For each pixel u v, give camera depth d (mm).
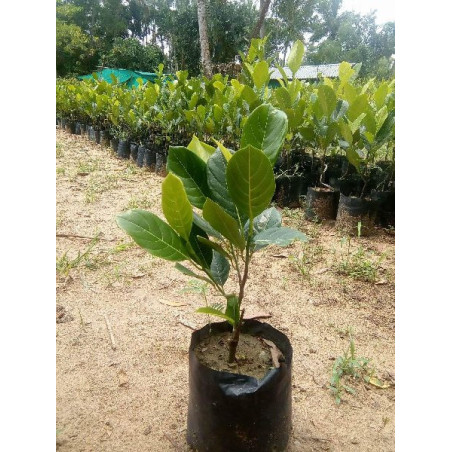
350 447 1608
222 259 1536
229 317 1360
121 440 1611
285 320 2471
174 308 2559
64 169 6238
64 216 4180
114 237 3682
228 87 5504
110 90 8914
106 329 2322
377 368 2064
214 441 1391
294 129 4242
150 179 5977
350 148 3693
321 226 4094
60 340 2205
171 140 6215
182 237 1314
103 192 5160
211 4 24156
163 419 1718
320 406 1812
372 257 3404
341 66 4602
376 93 4156
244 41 23812
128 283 2852
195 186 1380
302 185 4613
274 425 1388
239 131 4633
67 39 25344
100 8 31422
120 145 7555
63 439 1603
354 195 4441
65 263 3062
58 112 11453
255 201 1197
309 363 2088
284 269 3156
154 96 6469
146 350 2150
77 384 1898
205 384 1359
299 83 4359
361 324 2451
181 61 25438
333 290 2846
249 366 1457
